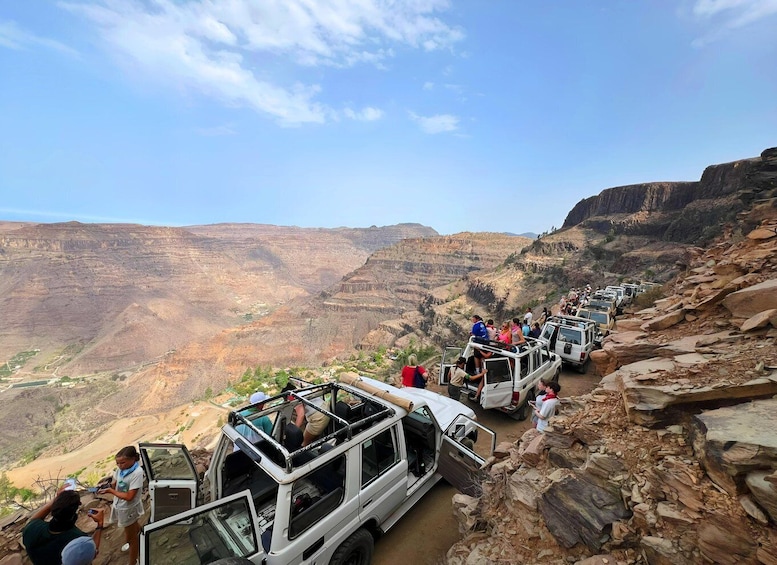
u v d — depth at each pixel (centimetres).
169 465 534
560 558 437
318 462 487
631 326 993
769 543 326
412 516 680
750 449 363
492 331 1512
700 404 477
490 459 671
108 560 557
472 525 565
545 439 578
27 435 14275
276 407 609
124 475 529
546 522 465
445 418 809
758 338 596
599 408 579
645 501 419
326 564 489
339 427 612
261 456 477
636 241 11706
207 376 17425
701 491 390
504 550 480
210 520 412
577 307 2294
